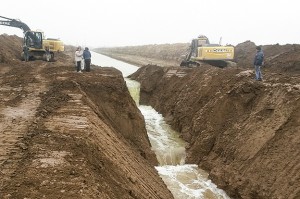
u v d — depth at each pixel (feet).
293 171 35.17
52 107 37.70
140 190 29.43
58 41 98.02
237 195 41.01
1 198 19.40
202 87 66.39
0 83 53.98
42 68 73.46
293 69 72.43
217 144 50.57
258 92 51.06
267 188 36.68
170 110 76.13
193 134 57.93
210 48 87.51
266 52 99.86
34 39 96.73
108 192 22.95
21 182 21.34
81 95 43.11
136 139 50.78
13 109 37.35
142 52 241.96
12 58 95.04
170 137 63.31
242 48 112.68
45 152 25.61
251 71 60.75
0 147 26.91
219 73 66.80
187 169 50.26
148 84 95.71
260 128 44.09
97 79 55.47
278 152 38.70
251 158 41.75
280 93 45.73
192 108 65.16
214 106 55.67
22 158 24.93
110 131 38.91
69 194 20.26
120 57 226.79
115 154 32.12
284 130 40.24
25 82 53.42
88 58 65.21
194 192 43.19
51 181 21.57
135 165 36.40
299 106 40.93
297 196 32.71
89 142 28.55
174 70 92.53
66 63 93.50
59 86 48.03
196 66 92.99
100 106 48.55
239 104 52.39
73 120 33.37
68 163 24.11
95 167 25.55
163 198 34.88
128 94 55.83
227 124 52.06
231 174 43.14
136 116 53.11
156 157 52.85
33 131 30.25
